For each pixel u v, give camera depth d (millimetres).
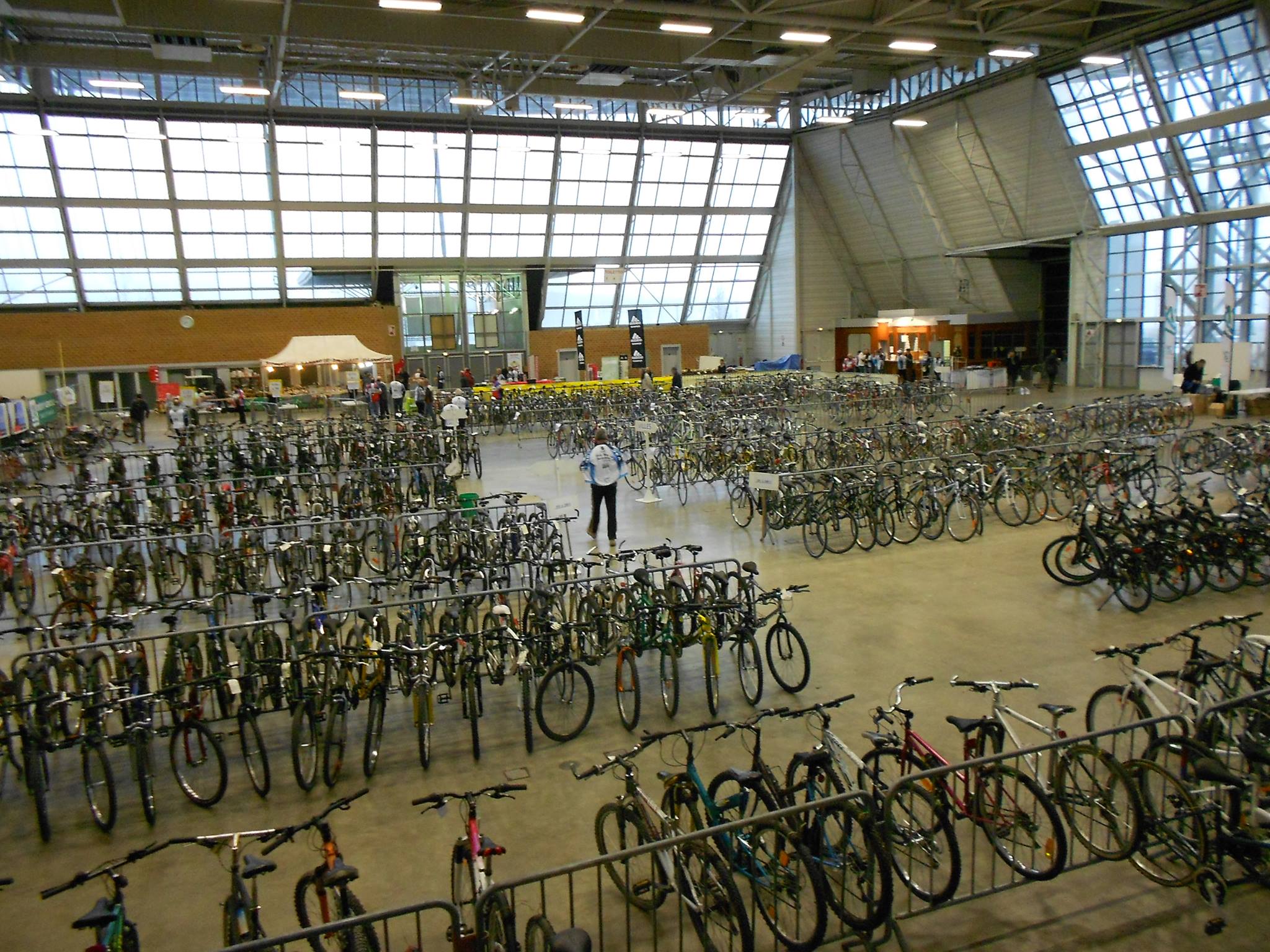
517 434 19578
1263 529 7660
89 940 4008
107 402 27047
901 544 9836
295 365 22406
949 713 5719
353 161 25922
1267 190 19328
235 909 3502
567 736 5664
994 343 28688
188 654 5965
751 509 10695
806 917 3969
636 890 4059
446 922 4031
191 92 23719
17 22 19203
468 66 24516
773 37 17656
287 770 5434
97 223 25266
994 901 4039
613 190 29203
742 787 3889
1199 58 18375
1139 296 23578
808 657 6055
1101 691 5000
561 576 8562
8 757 5078
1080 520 8102
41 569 10000
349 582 7359
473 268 30078
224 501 10555
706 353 34844
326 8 16641
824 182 30734
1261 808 4078
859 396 20453
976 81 22953
